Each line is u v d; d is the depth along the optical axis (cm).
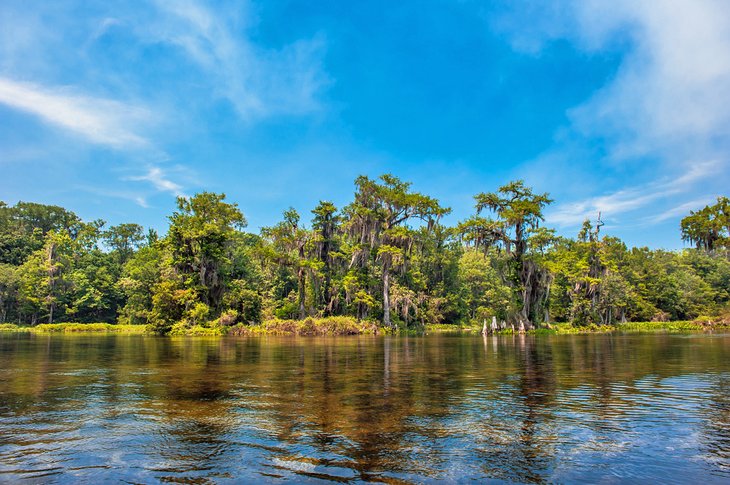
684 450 534
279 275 5897
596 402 802
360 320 4700
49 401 823
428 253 6619
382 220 4972
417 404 788
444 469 470
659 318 7062
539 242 4531
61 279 6906
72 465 486
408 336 3909
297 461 495
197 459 503
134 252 8838
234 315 4566
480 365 1412
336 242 5281
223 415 707
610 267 6006
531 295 4544
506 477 450
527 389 945
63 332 5394
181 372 1247
